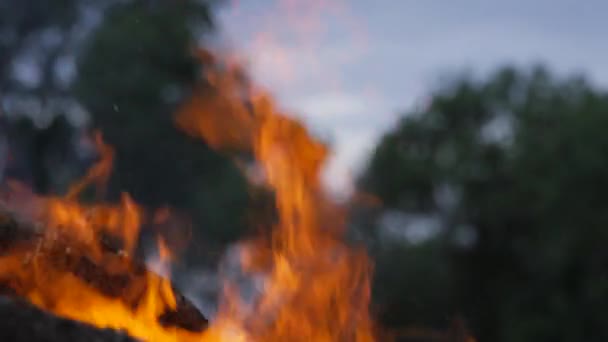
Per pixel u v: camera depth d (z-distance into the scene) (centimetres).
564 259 4156
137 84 4072
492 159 4850
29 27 4566
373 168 4922
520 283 4412
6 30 4553
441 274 4453
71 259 394
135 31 4134
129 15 4322
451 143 4956
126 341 345
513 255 4503
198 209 3862
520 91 5216
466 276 4566
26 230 396
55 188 4225
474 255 4634
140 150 4091
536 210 4288
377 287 3578
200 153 4047
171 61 4109
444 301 4369
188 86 4181
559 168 4334
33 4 4556
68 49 4628
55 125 4356
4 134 4397
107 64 4128
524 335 4134
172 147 4041
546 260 4197
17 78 4572
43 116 4462
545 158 4434
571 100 5094
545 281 4253
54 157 4434
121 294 404
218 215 3734
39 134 4350
